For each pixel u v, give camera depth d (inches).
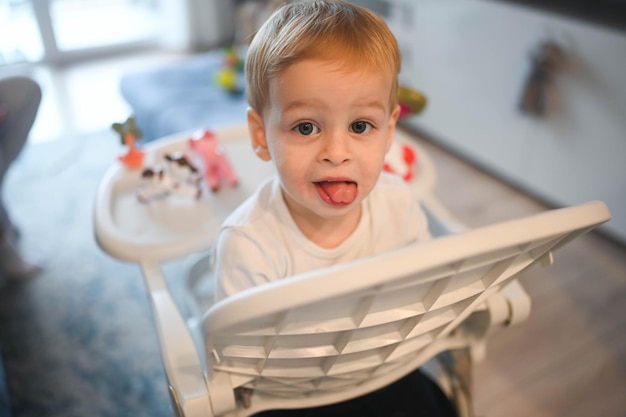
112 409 42.9
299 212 22.4
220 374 19.7
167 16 109.4
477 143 71.2
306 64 17.7
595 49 53.4
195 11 109.9
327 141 18.6
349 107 18.1
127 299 53.2
